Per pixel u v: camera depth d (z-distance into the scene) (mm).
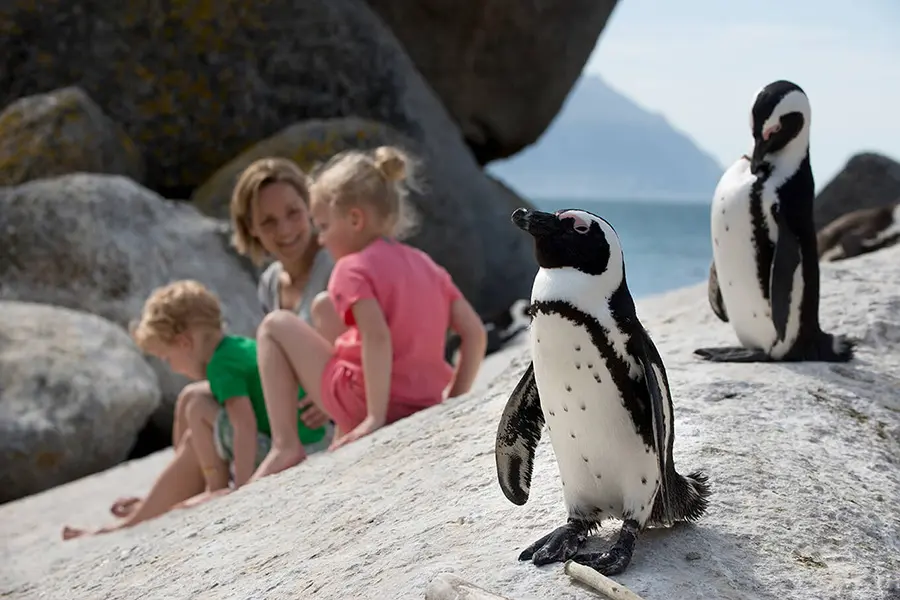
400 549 3234
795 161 4461
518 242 14516
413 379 5195
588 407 2801
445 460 3980
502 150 21406
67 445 7430
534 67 20094
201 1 13969
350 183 5207
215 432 5387
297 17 14203
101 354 8039
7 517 6297
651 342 2885
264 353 5152
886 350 5133
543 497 3346
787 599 2715
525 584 2730
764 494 3227
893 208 10359
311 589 3168
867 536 3078
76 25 13922
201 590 3518
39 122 12125
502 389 4688
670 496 2920
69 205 9734
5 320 8094
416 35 19141
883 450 3801
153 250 9648
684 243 37938
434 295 5281
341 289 5023
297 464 4949
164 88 13992
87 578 4230
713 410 3926
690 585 2709
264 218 5980
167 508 5527
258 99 14102
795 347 4664
